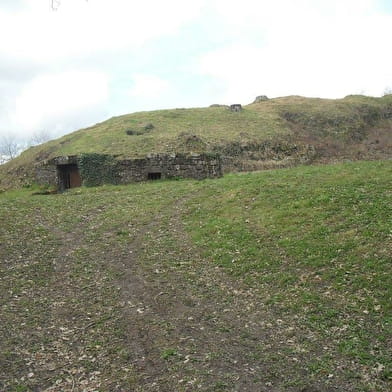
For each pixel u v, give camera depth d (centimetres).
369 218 1256
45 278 1184
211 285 1060
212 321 877
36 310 983
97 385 685
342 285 940
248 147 4359
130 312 945
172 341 805
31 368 744
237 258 1191
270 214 1481
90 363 752
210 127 4734
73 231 1636
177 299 997
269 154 4459
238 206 1661
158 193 2169
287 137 4925
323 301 895
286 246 1197
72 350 802
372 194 1463
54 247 1447
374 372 650
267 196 1700
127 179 2803
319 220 1330
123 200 2091
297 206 1497
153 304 979
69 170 2977
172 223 1627
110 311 959
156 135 3991
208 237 1401
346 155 5059
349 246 1105
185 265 1211
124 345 805
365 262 1009
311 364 687
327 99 6625
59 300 1038
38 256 1359
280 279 1026
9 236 1556
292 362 702
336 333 773
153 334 838
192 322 877
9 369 741
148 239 1473
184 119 4950
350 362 682
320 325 808
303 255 1120
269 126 5078
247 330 827
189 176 2750
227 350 758
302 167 2423
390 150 5353
